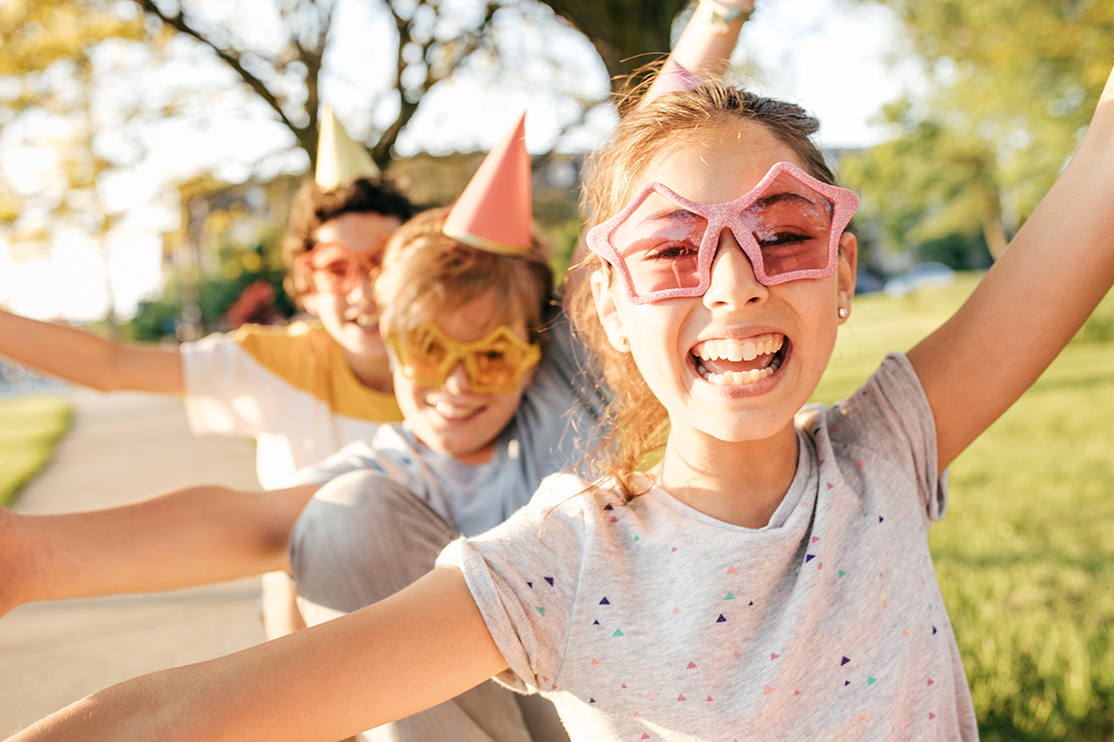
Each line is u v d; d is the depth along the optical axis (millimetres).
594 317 1440
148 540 1290
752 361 1025
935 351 1235
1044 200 1232
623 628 1029
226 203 9820
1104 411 6906
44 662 3260
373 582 1332
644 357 1071
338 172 2480
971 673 2340
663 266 1040
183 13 7758
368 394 2418
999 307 1204
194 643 3357
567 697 1034
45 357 2238
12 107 8234
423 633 926
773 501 1105
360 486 1403
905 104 22578
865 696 1037
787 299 1021
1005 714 2137
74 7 7891
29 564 1179
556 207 8820
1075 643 2428
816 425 1213
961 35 14539
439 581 979
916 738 1062
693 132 1085
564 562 1052
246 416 2434
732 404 1001
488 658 970
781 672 1014
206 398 2396
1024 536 3699
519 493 1668
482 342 1644
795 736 1017
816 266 1029
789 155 1106
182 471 8148
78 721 777
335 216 2385
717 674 1015
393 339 1694
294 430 2408
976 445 6125
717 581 1036
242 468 8031
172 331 40500
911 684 1068
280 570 1494
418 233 1808
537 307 1796
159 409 17547
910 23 14156
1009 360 1195
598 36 5250
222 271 26172
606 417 1469
